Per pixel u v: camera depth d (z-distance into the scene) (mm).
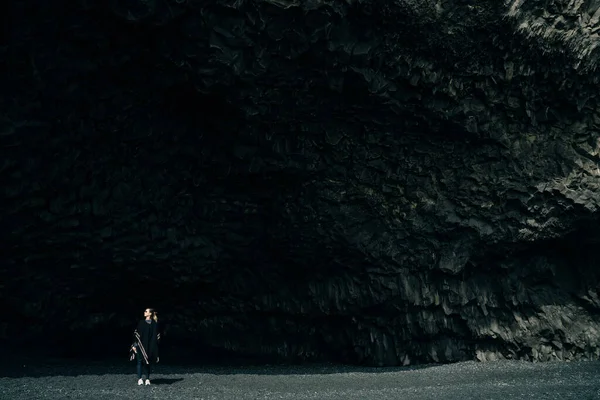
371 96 13523
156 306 15711
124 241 14102
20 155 12305
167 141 13602
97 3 11109
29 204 12828
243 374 13938
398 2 12555
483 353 15914
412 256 15469
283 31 12148
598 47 14000
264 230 15328
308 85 13078
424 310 15711
